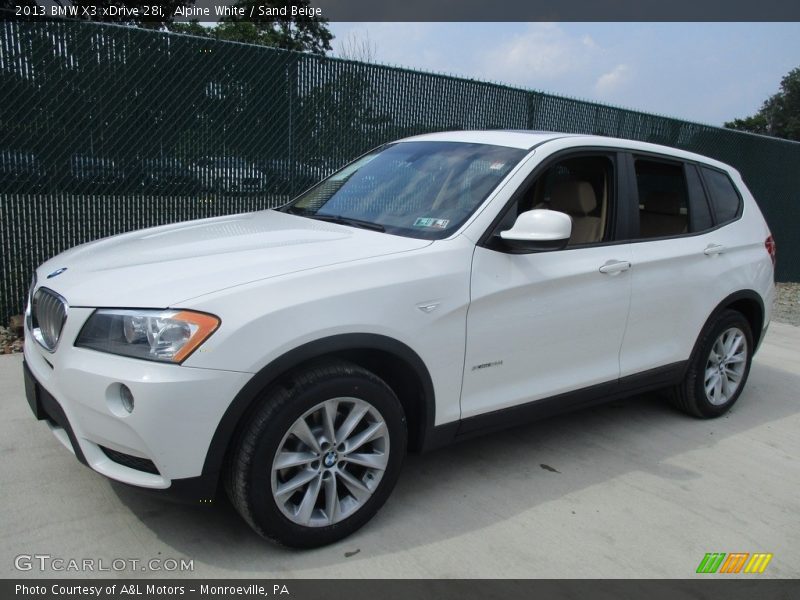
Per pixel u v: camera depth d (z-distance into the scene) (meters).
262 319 2.57
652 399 5.19
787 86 65.81
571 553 3.00
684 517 3.40
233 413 2.54
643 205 4.19
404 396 3.17
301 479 2.76
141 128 6.13
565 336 3.62
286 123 6.91
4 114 5.54
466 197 3.48
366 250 3.07
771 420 4.95
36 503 3.11
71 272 2.99
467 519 3.22
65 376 2.64
